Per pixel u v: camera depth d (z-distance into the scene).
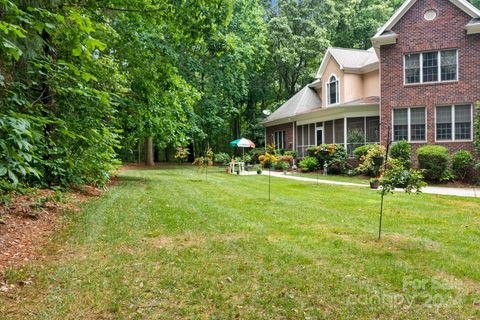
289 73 30.27
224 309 2.77
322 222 5.99
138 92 10.12
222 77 22.31
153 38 13.43
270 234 5.10
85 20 3.90
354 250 4.34
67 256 3.92
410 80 15.23
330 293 3.08
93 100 7.07
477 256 4.18
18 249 4.05
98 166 8.48
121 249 4.21
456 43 14.25
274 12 29.16
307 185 12.16
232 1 5.72
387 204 7.96
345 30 28.45
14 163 3.12
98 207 6.74
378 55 16.31
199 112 22.89
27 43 4.50
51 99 6.56
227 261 3.86
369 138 17.44
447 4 14.33
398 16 15.20
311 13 27.50
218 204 7.70
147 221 5.73
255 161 25.28
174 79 10.21
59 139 6.87
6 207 5.57
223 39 6.82
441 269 3.72
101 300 2.88
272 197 8.99
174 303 2.86
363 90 19.06
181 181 13.03
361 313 2.73
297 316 2.67
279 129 25.77
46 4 4.64
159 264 3.73
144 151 32.22
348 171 16.48
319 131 20.92
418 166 13.88
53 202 6.54
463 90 14.20
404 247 4.53
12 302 2.80
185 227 5.41
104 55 8.48
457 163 13.14
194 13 5.67
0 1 3.29
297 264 3.81
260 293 3.06
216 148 35.19
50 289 3.06
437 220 6.25
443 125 14.70
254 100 30.47
